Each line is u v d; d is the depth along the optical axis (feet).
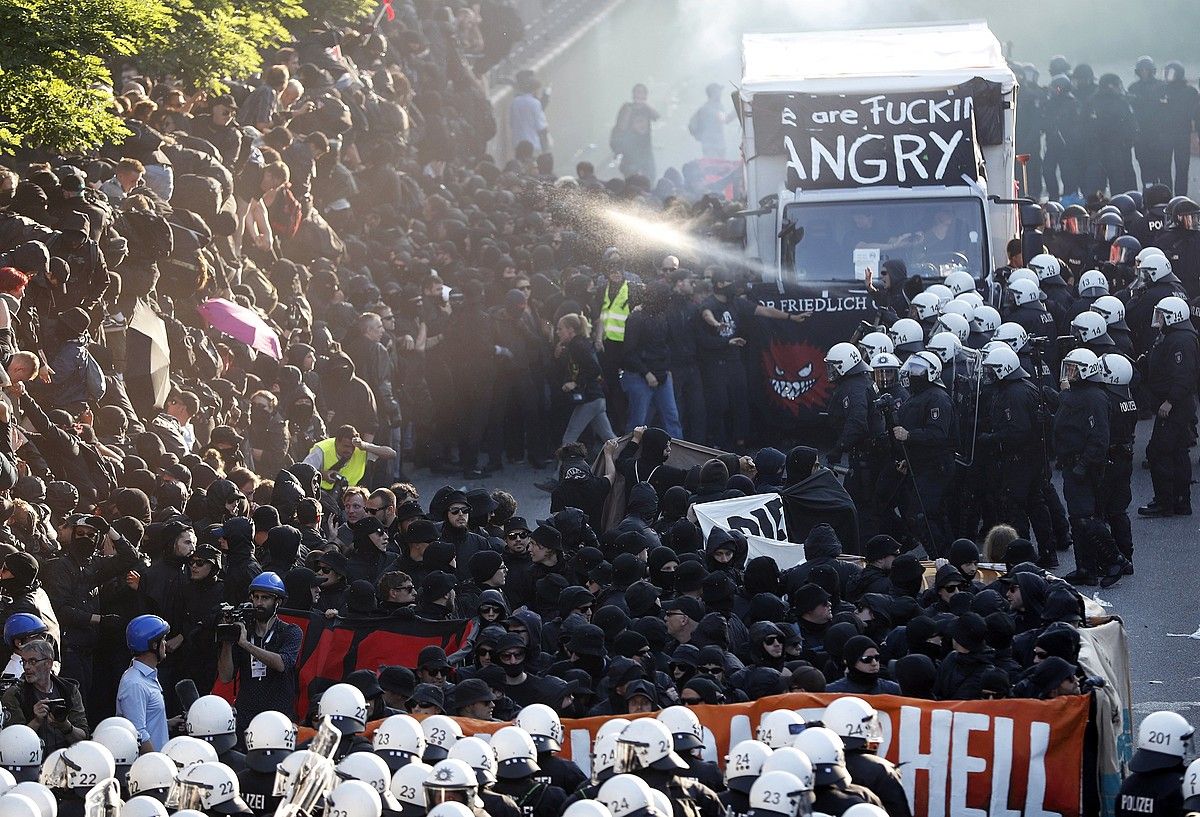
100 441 164.35
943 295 226.17
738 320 247.91
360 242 258.78
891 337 210.18
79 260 163.84
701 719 115.75
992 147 256.52
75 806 96.99
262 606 132.77
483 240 264.31
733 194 381.40
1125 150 381.60
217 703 105.91
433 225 285.02
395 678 119.55
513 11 416.46
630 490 177.58
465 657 132.16
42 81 173.17
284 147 236.84
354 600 135.33
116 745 102.73
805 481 175.94
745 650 131.64
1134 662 165.37
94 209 170.09
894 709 116.16
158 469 163.53
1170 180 384.88
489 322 243.81
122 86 235.81
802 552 164.76
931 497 191.93
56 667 127.13
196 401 181.16
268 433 192.65
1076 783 115.44
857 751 101.96
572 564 146.92
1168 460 213.87
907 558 143.02
